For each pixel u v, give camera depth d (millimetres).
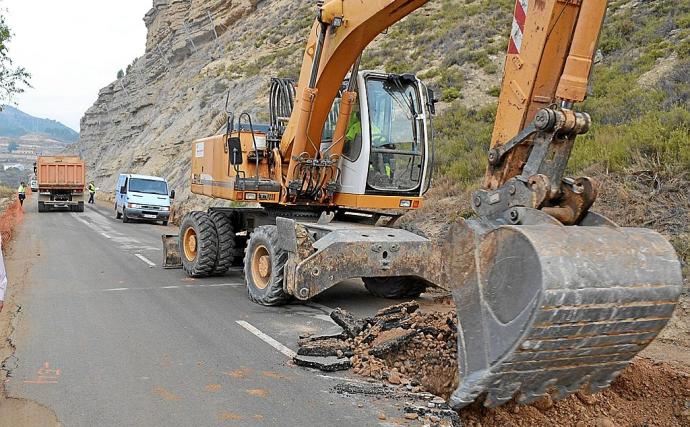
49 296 9633
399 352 6301
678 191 10391
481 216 4852
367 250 8188
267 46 43219
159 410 5152
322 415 5047
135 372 6066
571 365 4109
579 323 3859
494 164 4891
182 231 11969
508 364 3961
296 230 8211
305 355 6414
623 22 22062
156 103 56969
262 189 9891
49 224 24688
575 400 5367
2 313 8414
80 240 18500
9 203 37719
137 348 6855
